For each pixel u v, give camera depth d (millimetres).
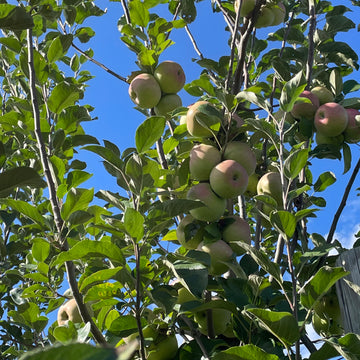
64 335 654
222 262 797
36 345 1040
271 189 987
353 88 1241
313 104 1073
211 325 837
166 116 1068
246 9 1189
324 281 606
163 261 704
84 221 724
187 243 868
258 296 795
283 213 679
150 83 1024
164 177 928
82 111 979
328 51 1291
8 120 997
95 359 75
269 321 593
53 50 973
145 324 782
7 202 717
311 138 1105
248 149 895
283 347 782
